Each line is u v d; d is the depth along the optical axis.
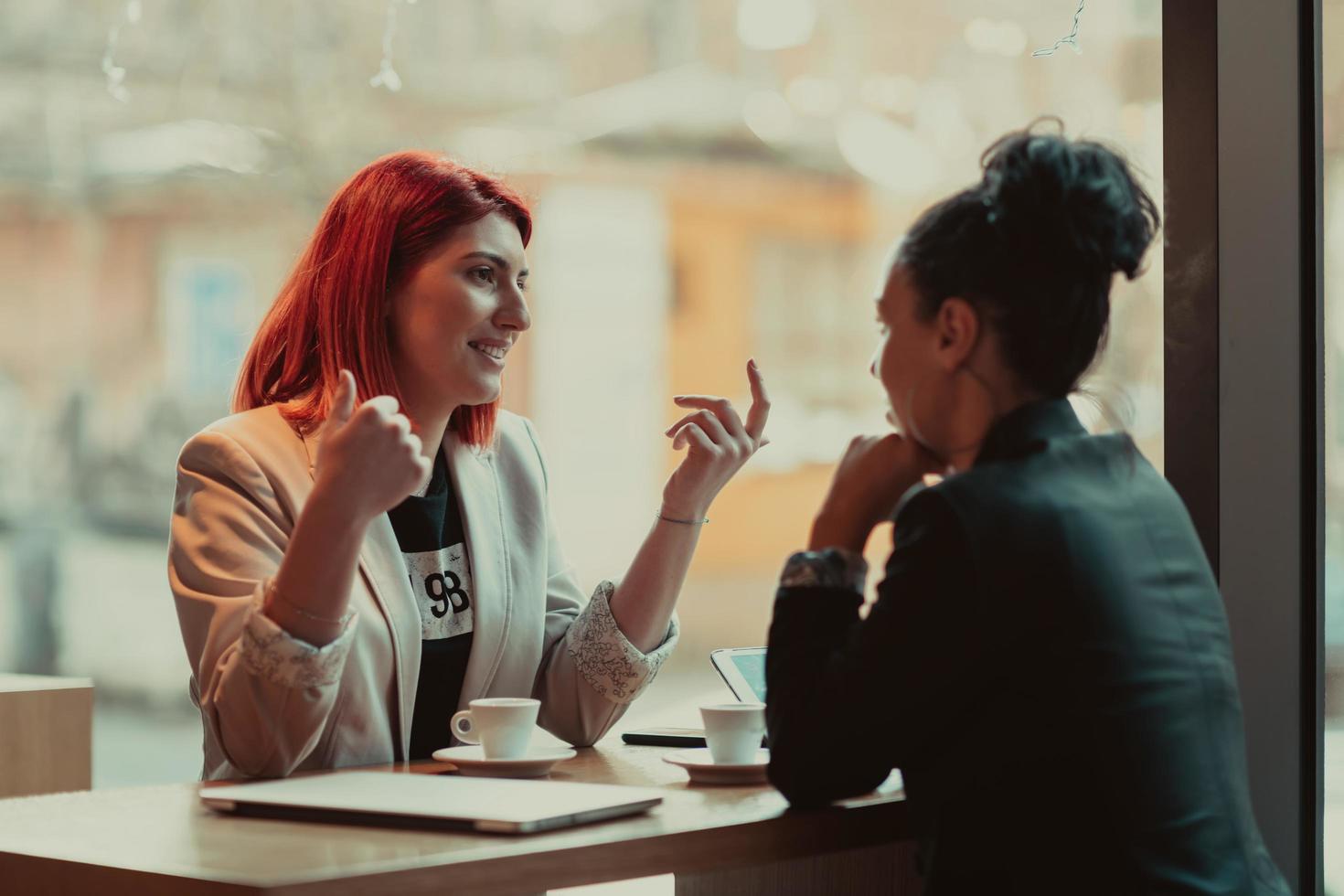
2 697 2.24
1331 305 1.63
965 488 1.12
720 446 1.70
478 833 1.13
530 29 6.84
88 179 6.46
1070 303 1.16
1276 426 1.64
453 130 6.71
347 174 6.55
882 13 6.84
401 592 1.61
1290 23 1.62
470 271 1.70
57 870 1.07
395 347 1.71
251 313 6.73
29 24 6.25
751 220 7.38
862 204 7.34
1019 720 1.08
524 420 1.91
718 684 7.12
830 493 1.26
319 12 6.43
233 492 1.56
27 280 6.73
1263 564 1.64
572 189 7.12
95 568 7.02
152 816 1.23
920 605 1.10
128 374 6.90
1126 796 1.06
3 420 6.91
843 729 1.13
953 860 1.12
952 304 1.18
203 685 1.48
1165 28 1.68
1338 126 1.63
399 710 1.60
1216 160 1.65
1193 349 1.67
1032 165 1.17
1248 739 1.65
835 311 7.48
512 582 1.74
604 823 1.17
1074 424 1.18
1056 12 4.67
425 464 1.37
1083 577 1.08
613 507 7.57
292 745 1.40
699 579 7.79
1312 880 1.64
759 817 1.20
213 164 6.35
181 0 6.29
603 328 7.39
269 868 1.02
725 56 7.13
